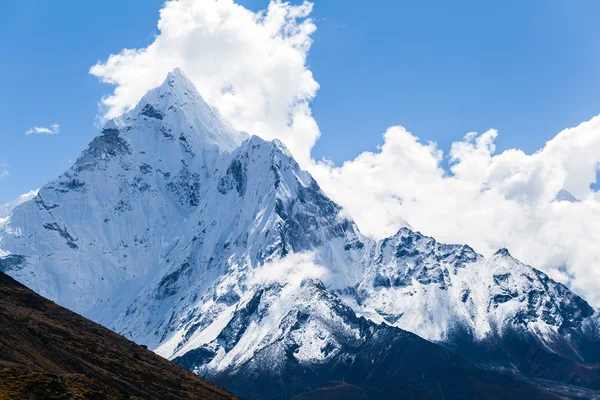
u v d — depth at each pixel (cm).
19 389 14412
